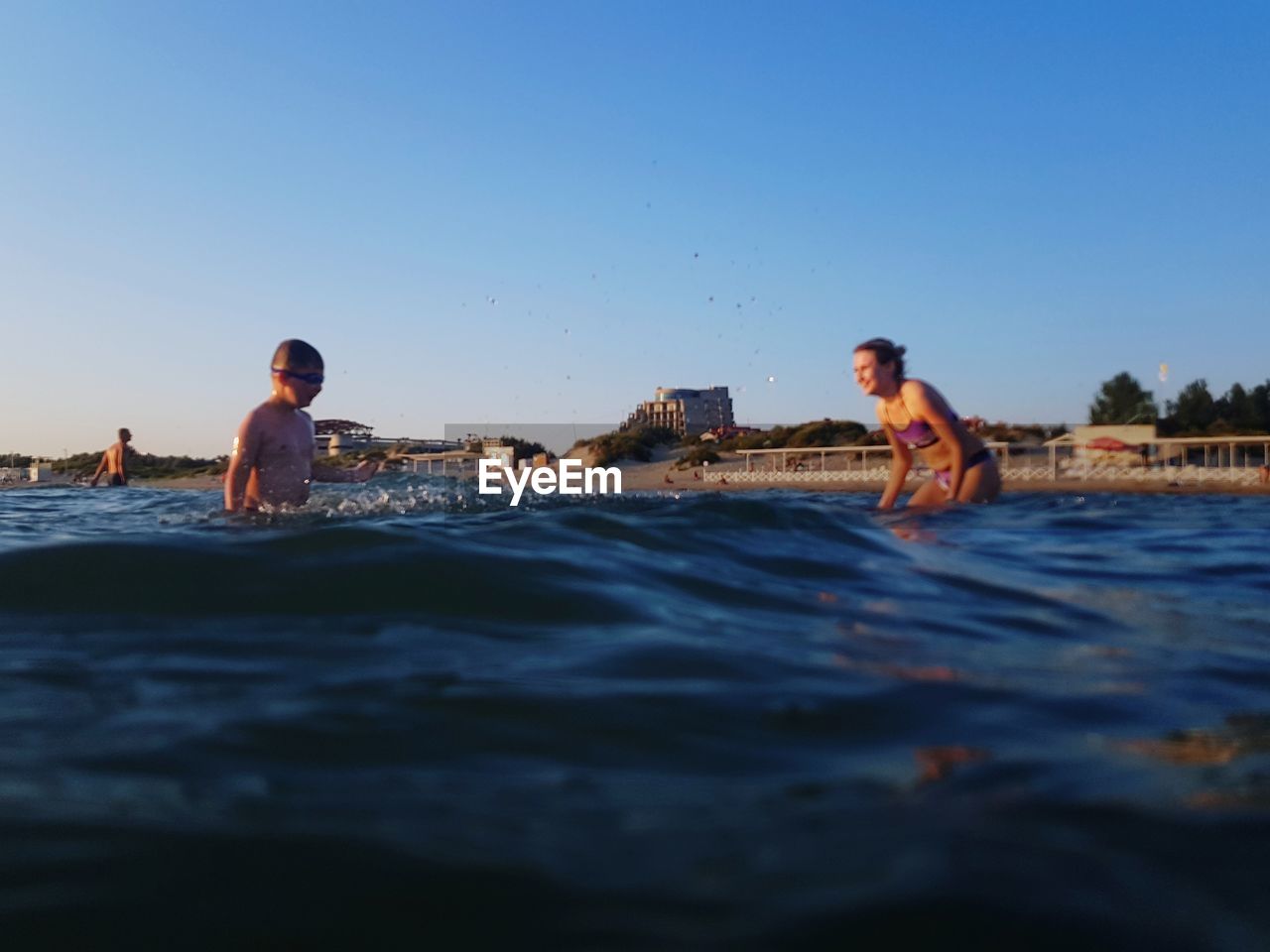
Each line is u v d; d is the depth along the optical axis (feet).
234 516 17.83
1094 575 12.69
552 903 3.60
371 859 3.97
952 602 10.32
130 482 79.10
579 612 8.80
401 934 3.42
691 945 3.30
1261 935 3.44
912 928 3.40
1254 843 4.23
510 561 10.39
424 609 8.68
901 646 8.18
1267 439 88.02
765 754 5.39
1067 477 88.38
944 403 22.99
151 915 3.54
